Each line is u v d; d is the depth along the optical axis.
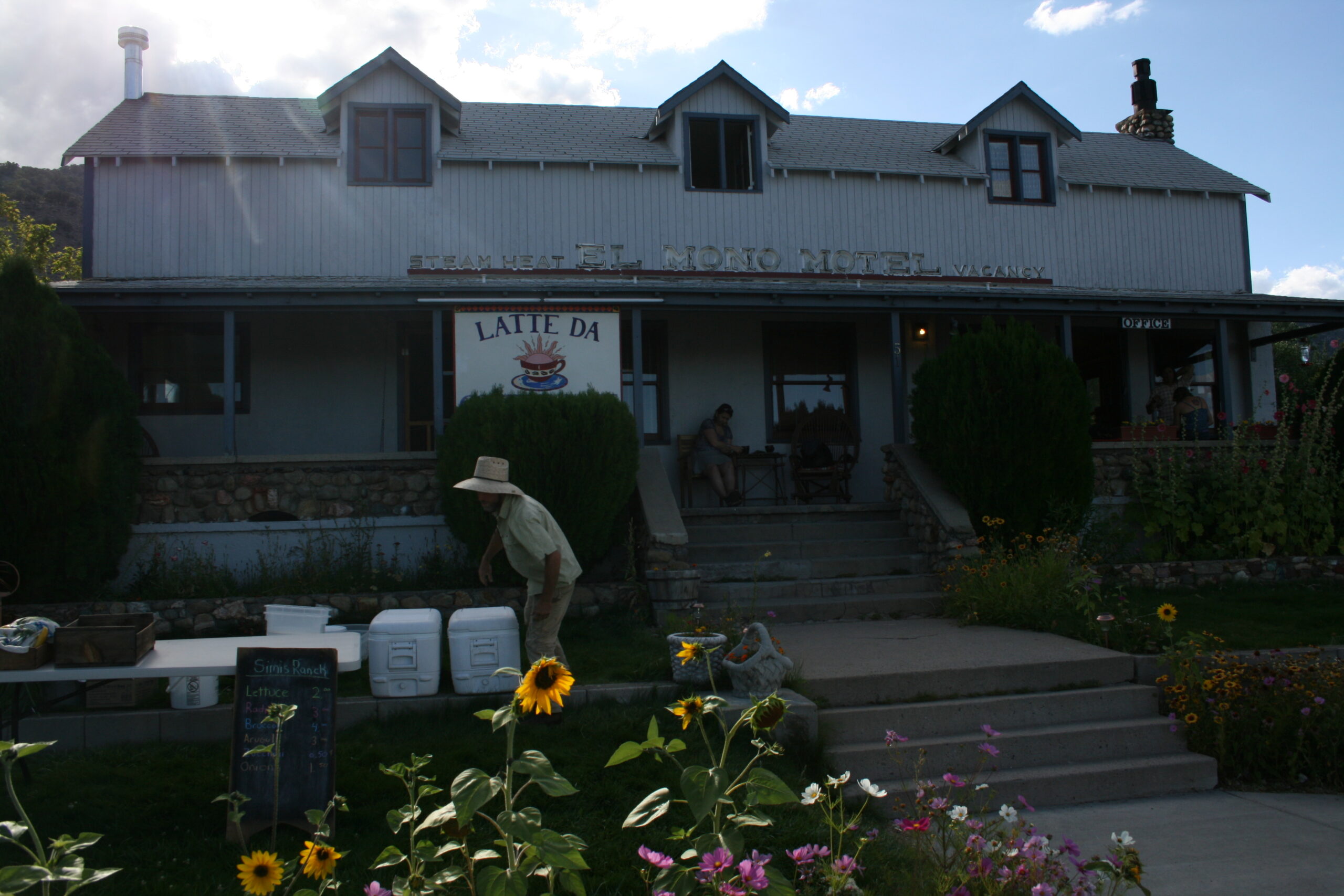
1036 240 15.19
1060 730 6.10
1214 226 15.91
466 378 10.47
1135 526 11.20
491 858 3.21
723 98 14.52
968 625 8.44
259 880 2.71
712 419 12.89
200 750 5.17
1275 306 12.76
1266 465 11.00
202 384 12.63
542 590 5.76
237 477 9.65
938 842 4.36
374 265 13.26
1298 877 4.42
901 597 9.18
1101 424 14.86
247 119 14.48
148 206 12.92
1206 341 15.03
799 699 5.78
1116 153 17.16
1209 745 6.11
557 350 10.65
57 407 8.28
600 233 13.88
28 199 60.22
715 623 7.48
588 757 5.00
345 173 13.32
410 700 5.73
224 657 4.79
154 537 9.35
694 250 13.45
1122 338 14.73
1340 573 10.67
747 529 10.44
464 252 13.49
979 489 9.98
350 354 12.86
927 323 14.20
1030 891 3.11
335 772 4.44
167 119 14.13
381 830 4.30
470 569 9.40
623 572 9.64
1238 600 9.55
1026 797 5.62
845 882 2.91
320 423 12.70
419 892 2.68
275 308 10.35
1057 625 8.02
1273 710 6.04
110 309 10.12
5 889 2.34
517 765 2.70
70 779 4.70
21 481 8.09
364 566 9.44
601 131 15.41
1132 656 6.93
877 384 14.02
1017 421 9.91
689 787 2.64
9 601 8.25
